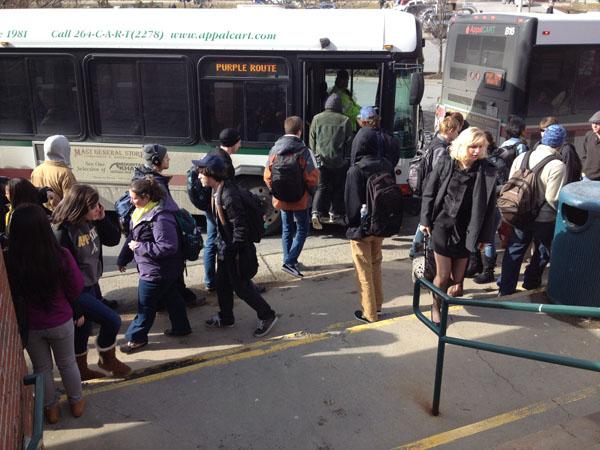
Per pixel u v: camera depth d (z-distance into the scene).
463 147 4.69
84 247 4.52
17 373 3.25
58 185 5.61
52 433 4.00
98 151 8.74
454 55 10.75
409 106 8.22
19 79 8.70
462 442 3.77
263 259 7.61
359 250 5.42
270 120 8.30
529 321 5.39
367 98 8.59
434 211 5.03
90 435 3.98
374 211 5.17
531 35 8.73
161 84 8.41
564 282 5.48
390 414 4.14
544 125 6.60
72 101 8.66
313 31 7.99
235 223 5.11
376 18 7.96
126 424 4.10
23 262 3.69
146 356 5.24
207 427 4.05
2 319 3.08
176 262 5.07
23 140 8.88
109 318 4.61
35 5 15.52
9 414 2.87
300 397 4.36
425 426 4.01
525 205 5.58
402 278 6.90
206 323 5.73
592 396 4.26
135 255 5.05
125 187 8.85
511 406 4.20
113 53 8.38
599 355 4.81
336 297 6.42
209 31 8.16
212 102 8.37
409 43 7.93
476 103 10.05
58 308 3.91
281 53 8.06
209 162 5.09
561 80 9.15
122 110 8.58
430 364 4.74
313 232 8.86
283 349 5.02
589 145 7.48
